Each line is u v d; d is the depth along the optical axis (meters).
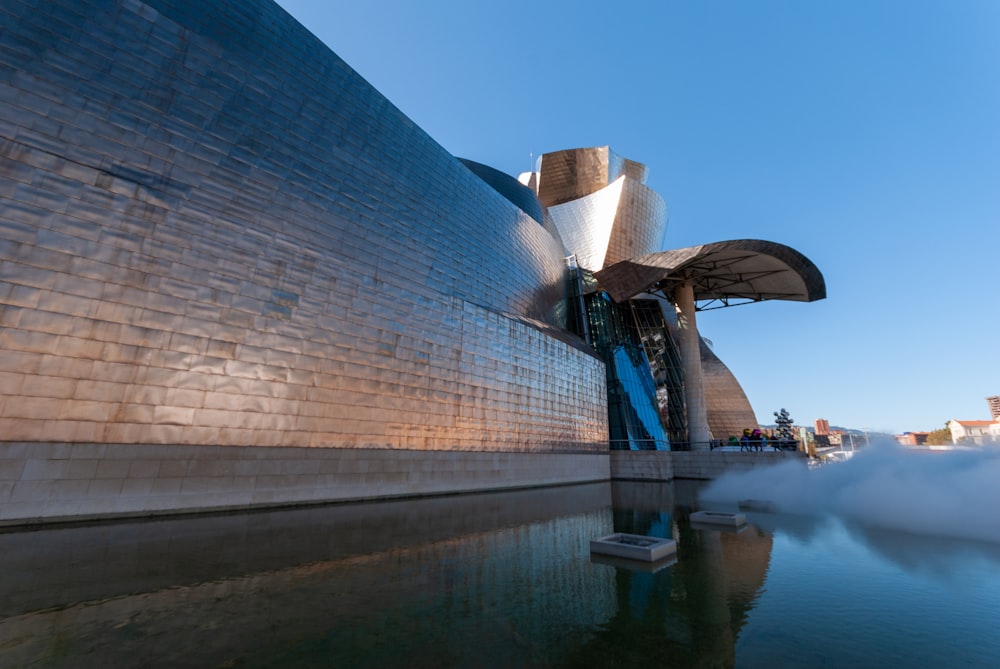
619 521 10.72
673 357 36.16
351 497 12.88
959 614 4.71
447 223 18.64
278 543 7.48
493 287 20.89
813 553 7.49
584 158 47.41
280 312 12.28
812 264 26.58
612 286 29.88
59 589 5.00
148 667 3.35
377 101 16.52
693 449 28.70
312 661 3.49
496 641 3.94
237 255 11.70
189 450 10.20
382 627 4.20
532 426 20.64
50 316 8.88
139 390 9.72
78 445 8.88
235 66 12.57
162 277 10.38
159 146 10.85
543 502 14.37
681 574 6.16
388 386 14.54
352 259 14.36
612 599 5.11
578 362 25.67
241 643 3.79
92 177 9.77
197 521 9.20
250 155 12.45
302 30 14.47
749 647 3.88
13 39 9.34
